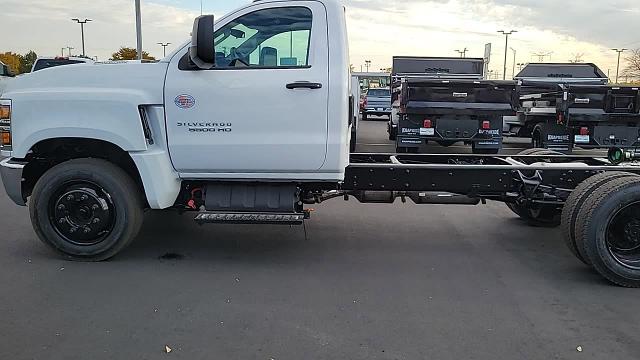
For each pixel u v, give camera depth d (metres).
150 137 5.02
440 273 5.16
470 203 5.97
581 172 5.70
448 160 6.76
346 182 5.68
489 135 12.74
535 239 6.42
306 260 5.48
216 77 4.93
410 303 4.41
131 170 5.44
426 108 12.62
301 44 4.96
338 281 4.89
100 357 3.46
